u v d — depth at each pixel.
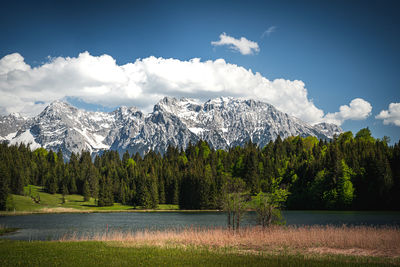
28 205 131.62
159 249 34.16
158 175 166.62
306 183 135.38
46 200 148.38
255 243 36.94
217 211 132.25
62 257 29.52
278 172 157.50
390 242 34.47
